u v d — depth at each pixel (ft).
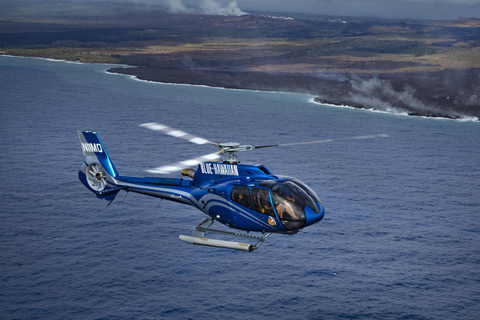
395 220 236.22
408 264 191.83
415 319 156.25
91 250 197.67
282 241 212.84
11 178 283.18
